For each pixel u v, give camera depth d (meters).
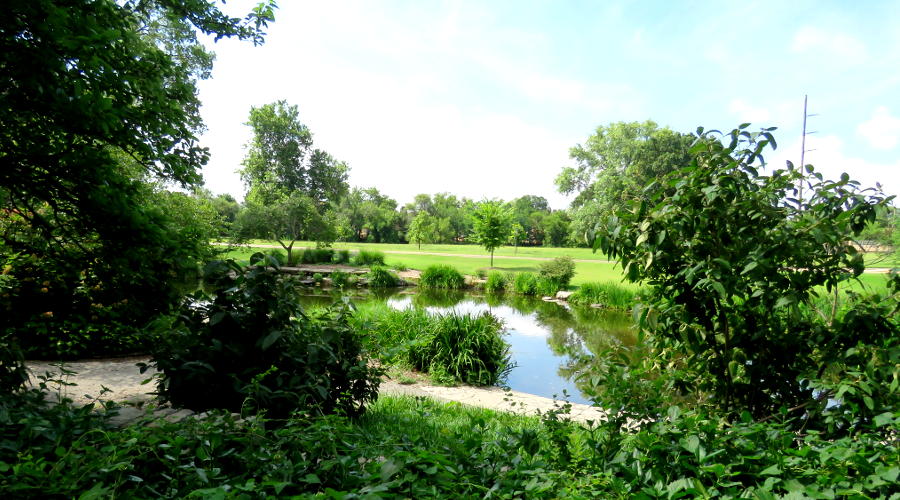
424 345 8.18
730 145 2.85
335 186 46.19
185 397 3.10
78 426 2.10
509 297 20.55
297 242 54.41
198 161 4.39
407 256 40.09
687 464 1.72
